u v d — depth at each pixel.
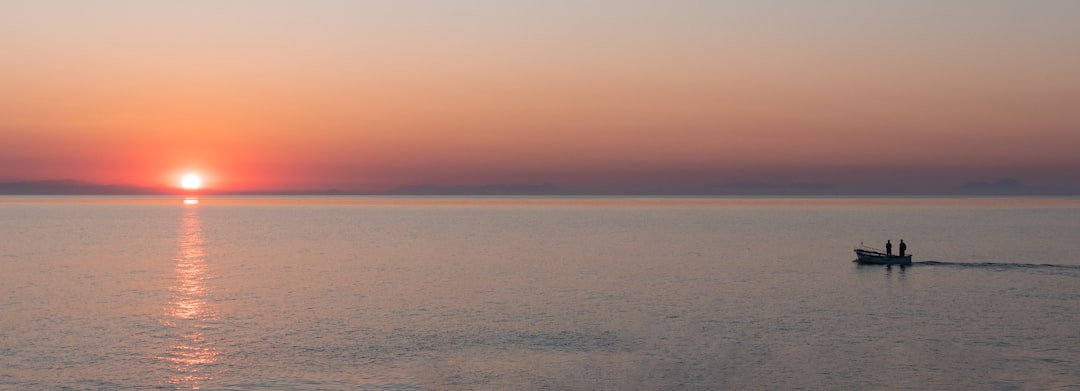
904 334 50.59
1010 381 39.97
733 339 49.44
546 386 39.84
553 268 90.06
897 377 40.84
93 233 156.50
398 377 41.41
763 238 142.38
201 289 71.81
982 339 49.00
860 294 67.62
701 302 63.69
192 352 46.47
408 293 69.25
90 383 40.25
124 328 53.00
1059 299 63.81
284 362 44.28
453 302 64.06
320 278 80.50
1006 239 137.50
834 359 44.41
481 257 104.31
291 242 132.00
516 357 45.31
